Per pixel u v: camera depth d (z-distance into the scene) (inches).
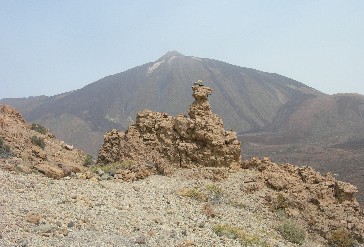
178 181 974.4
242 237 653.9
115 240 530.0
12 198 644.7
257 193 911.0
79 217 602.2
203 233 636.1
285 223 786.8
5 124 1286.9
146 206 741.9
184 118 1165.7
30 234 501.0
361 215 856.3
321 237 787.4
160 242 552.1
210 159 1075.3
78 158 1393.9
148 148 1147.3
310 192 916.0
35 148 1131.3
